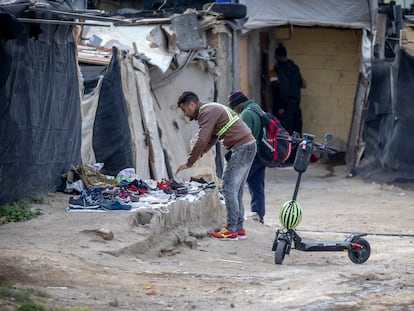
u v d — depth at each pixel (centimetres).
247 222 3819
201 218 3569
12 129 3288
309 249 2981
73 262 2533
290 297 2281
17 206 3203
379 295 2283
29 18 3397
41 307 1917
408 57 5803
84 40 5381
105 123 4494
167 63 5091
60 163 3766
